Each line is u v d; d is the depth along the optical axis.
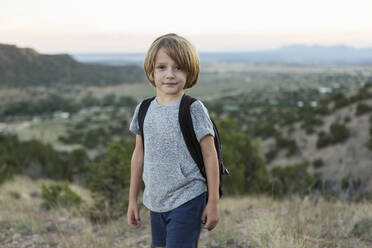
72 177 17.00
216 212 1.41
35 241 3.52
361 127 25.72
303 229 3.07
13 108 96.00
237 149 9.34
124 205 4.54
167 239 1.43
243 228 3.57
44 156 17.58
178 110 1.44
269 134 36.75
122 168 4.76
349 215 3.69
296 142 30.19
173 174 1.44
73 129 82.06
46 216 4.71
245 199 6.43
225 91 192.75
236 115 74.50
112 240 3.49
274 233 2.80
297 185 5.44
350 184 4.55
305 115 35.38
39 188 9.91
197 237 1.46
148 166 1.51
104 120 94.75
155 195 1.48
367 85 33.12
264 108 83.94
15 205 5.73
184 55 1.43
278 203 4.90
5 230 4.00
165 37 1.48
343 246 2.70
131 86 169.62
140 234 3.69
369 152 21.48
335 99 36.22
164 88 1.45
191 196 1.44
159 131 1.45
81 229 3.92
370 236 2.92
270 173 9.34
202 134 1.41
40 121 94.88
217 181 1.43
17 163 15.72
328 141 26.84
